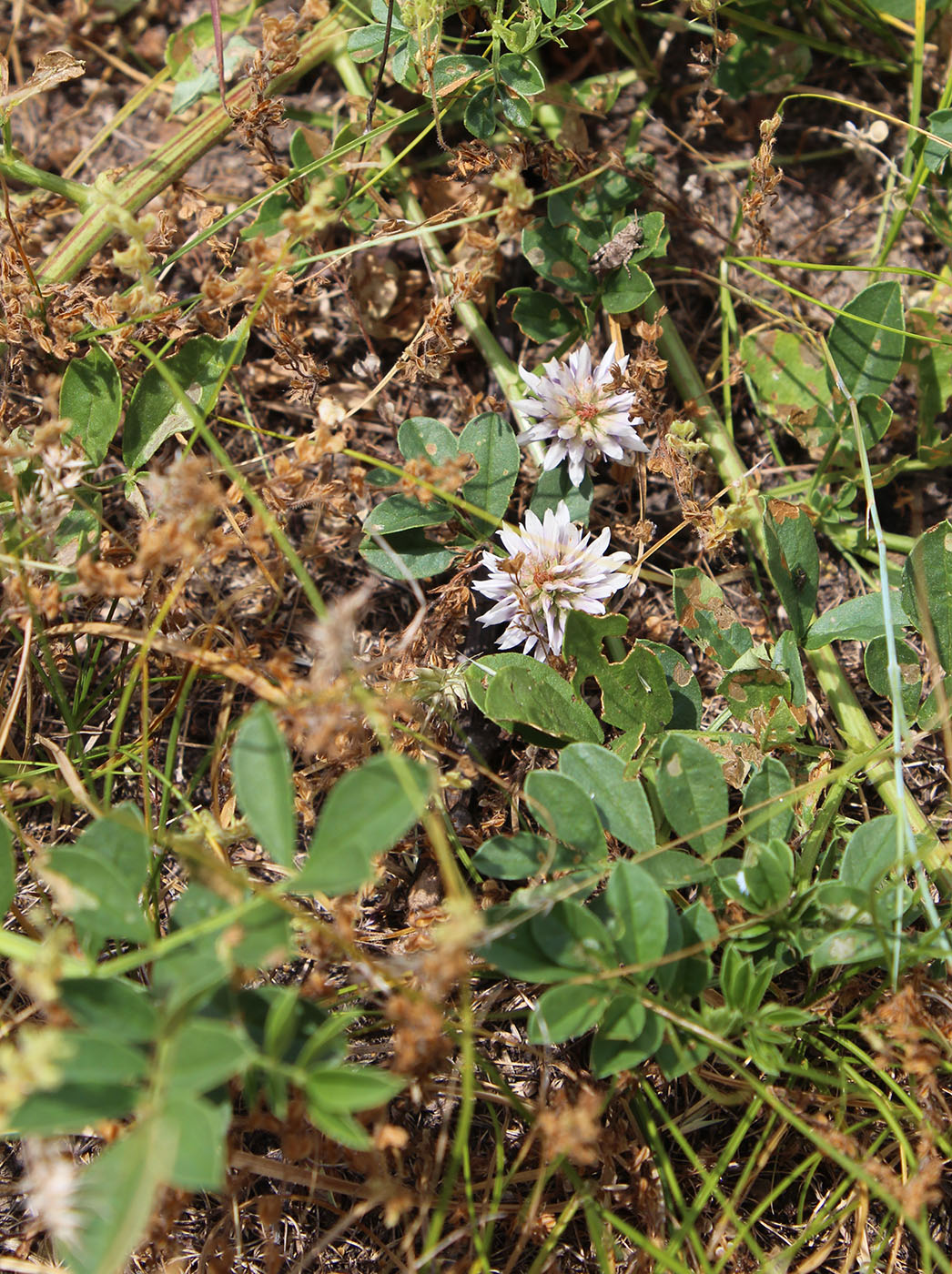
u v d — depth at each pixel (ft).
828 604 1.87
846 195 1.96
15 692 1.71
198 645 1.76
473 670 1.72
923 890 1.66
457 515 1.77
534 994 1.73
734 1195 1.65
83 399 1.75
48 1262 1.68
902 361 1.86
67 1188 1.50
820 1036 1.70
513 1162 1.71
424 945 1.68
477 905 1.74
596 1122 1.67
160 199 1.89
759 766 1.72
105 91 1.99
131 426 1.76
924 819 1.74
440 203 1.91
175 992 1.53
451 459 1.76
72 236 1.83
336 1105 1.53
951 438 1.85
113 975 1.57
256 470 1.86
